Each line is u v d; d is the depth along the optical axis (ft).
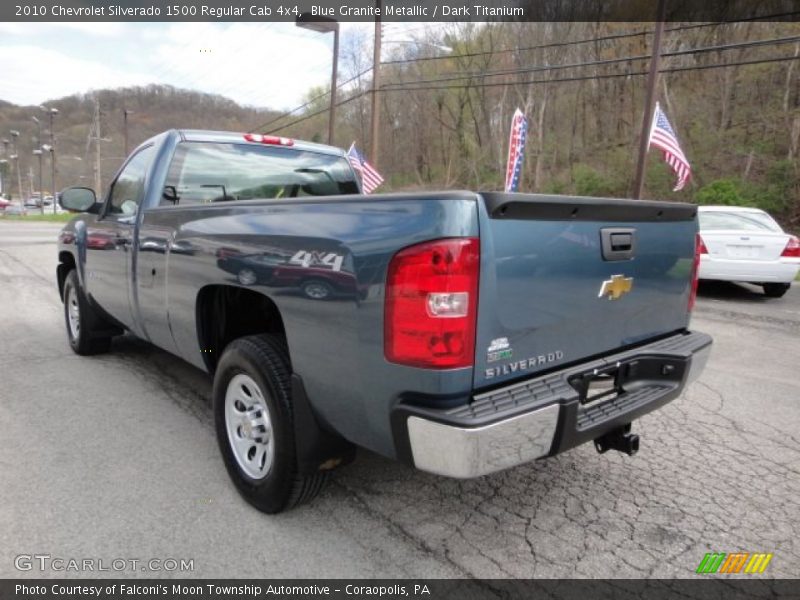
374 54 65.10
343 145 138.51
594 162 106.22
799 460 11.55
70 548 8.14
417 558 8.15
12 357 17.42
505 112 123.03
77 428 12.27
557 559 8.21
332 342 7.32
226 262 9.11
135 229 12.42
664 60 96.94
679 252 9.90
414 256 6.35
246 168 13.97
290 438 8.36
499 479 10.51
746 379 17.01
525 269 6.99
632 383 8.95
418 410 6.50
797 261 29.86
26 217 147.74
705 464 11.30
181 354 11.54
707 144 87.56
